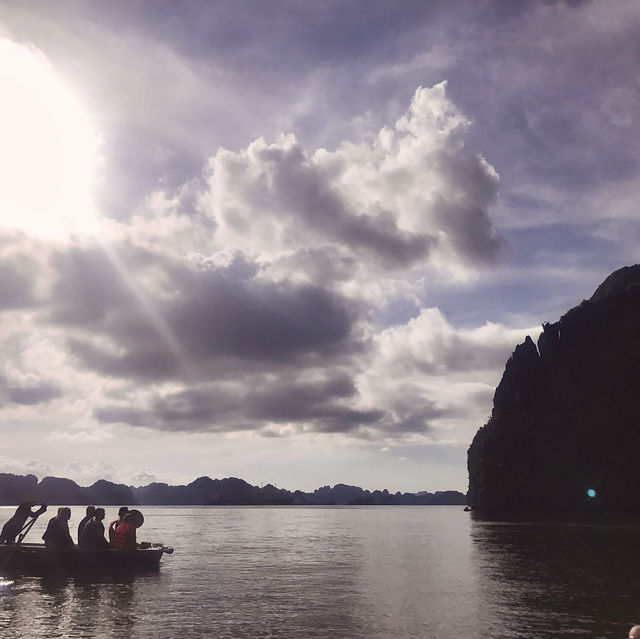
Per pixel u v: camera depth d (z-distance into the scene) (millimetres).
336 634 12594
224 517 121375
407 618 14305
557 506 135375
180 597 17375
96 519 23797
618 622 13672
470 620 13984
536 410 147500
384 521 95875
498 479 145375
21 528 23891
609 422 134875
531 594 17891
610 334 145125
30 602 16406
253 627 13320
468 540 45438
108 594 17844
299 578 22016
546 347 154125
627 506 125750
